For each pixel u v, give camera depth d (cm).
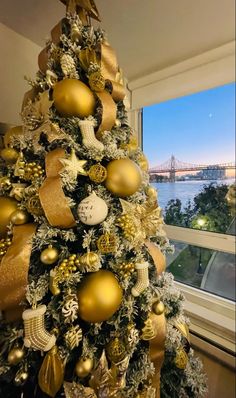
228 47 97
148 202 67
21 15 82
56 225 51
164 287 69
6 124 86
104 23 92
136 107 130
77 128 57
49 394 49
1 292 47
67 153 55
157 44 104
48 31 90
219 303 117
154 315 61
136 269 58
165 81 117
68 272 50
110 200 57
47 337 49
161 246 71
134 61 115
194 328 115
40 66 65
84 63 60
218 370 103
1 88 85
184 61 109
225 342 106
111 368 54
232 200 108
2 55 85
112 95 64
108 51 63
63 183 52
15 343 52
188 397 69
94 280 52
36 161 56
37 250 53
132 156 68
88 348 53
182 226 129
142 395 57
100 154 56
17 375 50
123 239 56
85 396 50
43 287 50
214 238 115
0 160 64
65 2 64
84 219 52
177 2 84
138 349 62
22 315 48
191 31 97
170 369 68
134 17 90
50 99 57
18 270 48
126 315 57
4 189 57
